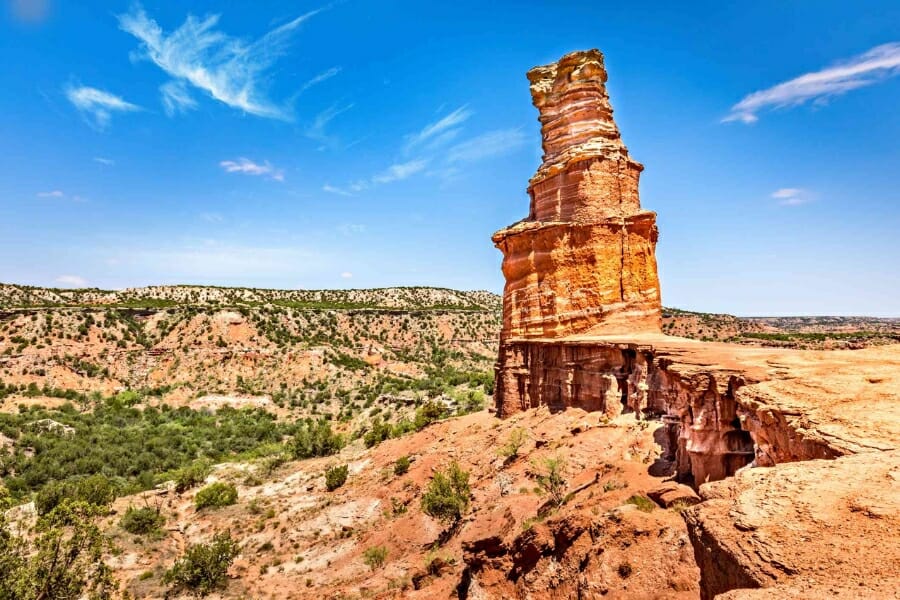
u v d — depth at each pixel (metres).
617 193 40.53
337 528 37.88
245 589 31.97
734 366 18.12
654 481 20.39
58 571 22.33
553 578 16.45
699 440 17.84
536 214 45.03
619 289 38.38
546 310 41.28
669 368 20.47
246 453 76.31
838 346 30.31
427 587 23.03
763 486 8.64
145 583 33.47
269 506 46.50
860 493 7.67
